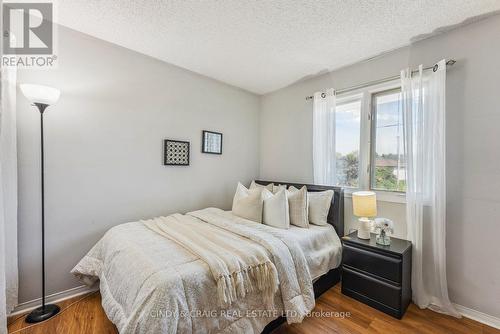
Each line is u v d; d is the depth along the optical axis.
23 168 1.84
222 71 2.91
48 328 1.67
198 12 1.80
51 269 1.98
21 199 1.83
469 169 1.87
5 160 1.68
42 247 1.82
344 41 2.18
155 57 2.57
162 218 2.40
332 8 1.73
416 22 1.88
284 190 2.43
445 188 1.93
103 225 2.26
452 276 1.94
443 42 2.01
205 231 1.97
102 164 2.25
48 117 1.95
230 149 3.40
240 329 1.38
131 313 1.18
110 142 2.29
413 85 2.10
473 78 1.85
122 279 1.44
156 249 1.59
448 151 1.96
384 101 2.45
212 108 3.16
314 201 2.57
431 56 2.07
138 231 1.98
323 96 2.82
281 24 1.93
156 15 1.85
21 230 1.84
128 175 2.42
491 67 1.78
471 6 1.68
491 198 1.78
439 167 1.93
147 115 2.55
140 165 2.50
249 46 2.30
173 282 1.22
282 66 2.74
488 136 1.79
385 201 2.36
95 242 2.21
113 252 1.70
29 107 1.86
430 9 1.72
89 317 1.80
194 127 2.97
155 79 2.60
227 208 3.37
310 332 1.68
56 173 2.00
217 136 3.21
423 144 2.03
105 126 2.26
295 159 3.28
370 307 1.98
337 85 2.79
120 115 2.36
